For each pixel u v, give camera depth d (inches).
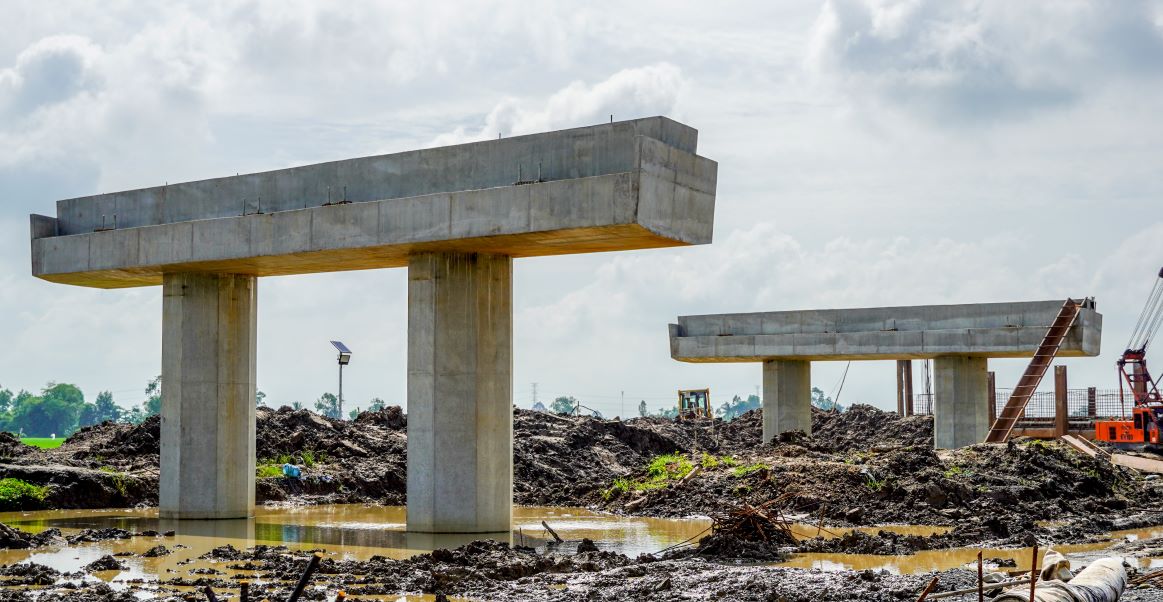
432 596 692.1
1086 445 1819.6
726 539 894.4
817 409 2716.5
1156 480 1552.7
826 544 936.9
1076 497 1310.3
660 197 896.3
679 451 2001.7
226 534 1011.9
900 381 2672.2
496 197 925.8
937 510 1187.3
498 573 761.0
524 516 1261.1
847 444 2380.7
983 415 1898.4
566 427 1953.7
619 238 925.8
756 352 2003.0
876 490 1235.9
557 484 1626.5
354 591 708.0
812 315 1971.0
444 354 987.9
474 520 985.5
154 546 911.7
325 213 1008.9
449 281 992.2
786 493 1234.0
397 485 1547.7
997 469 1373.0
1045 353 1796.3
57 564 815.1
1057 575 641.0
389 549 896.9
